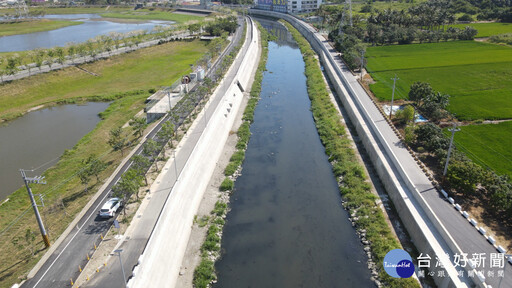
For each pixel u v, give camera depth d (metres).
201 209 56.50
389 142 68.12
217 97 92.69
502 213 47.84
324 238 50.69
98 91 109.31
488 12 184.50
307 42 177.38
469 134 69.88
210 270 44.53
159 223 43.25
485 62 115.56
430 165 60.09
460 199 51.06
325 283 43.16
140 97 101.69
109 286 37.16
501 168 57.69
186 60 139.62
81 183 59.16
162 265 41.16
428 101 80.19
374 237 48.91
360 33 152.88
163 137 65.69
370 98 91.31
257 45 171.38
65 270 39.53
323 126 84.56
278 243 49.94
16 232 47.84
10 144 78.06
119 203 49.75
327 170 68.25
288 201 59.25
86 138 78.12
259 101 103.62
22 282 38.09
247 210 57.06
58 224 48.25
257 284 43.09
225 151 75.19
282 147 77.31
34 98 104.31
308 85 114.44
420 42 150.00
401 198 52.12
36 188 59.59
